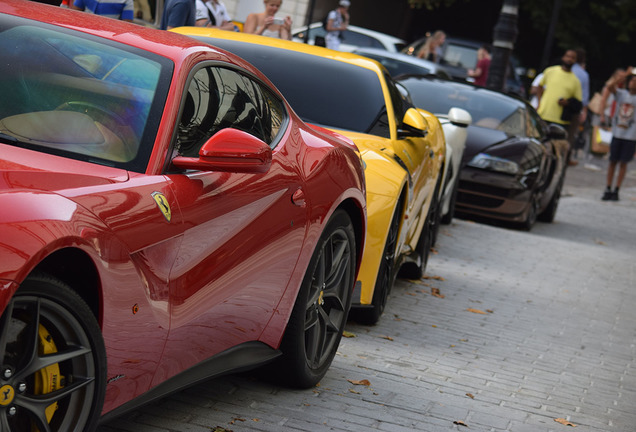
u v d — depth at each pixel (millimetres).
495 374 5848
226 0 22891
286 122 4539
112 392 3070
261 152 3369
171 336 3320
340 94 6746
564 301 9008
